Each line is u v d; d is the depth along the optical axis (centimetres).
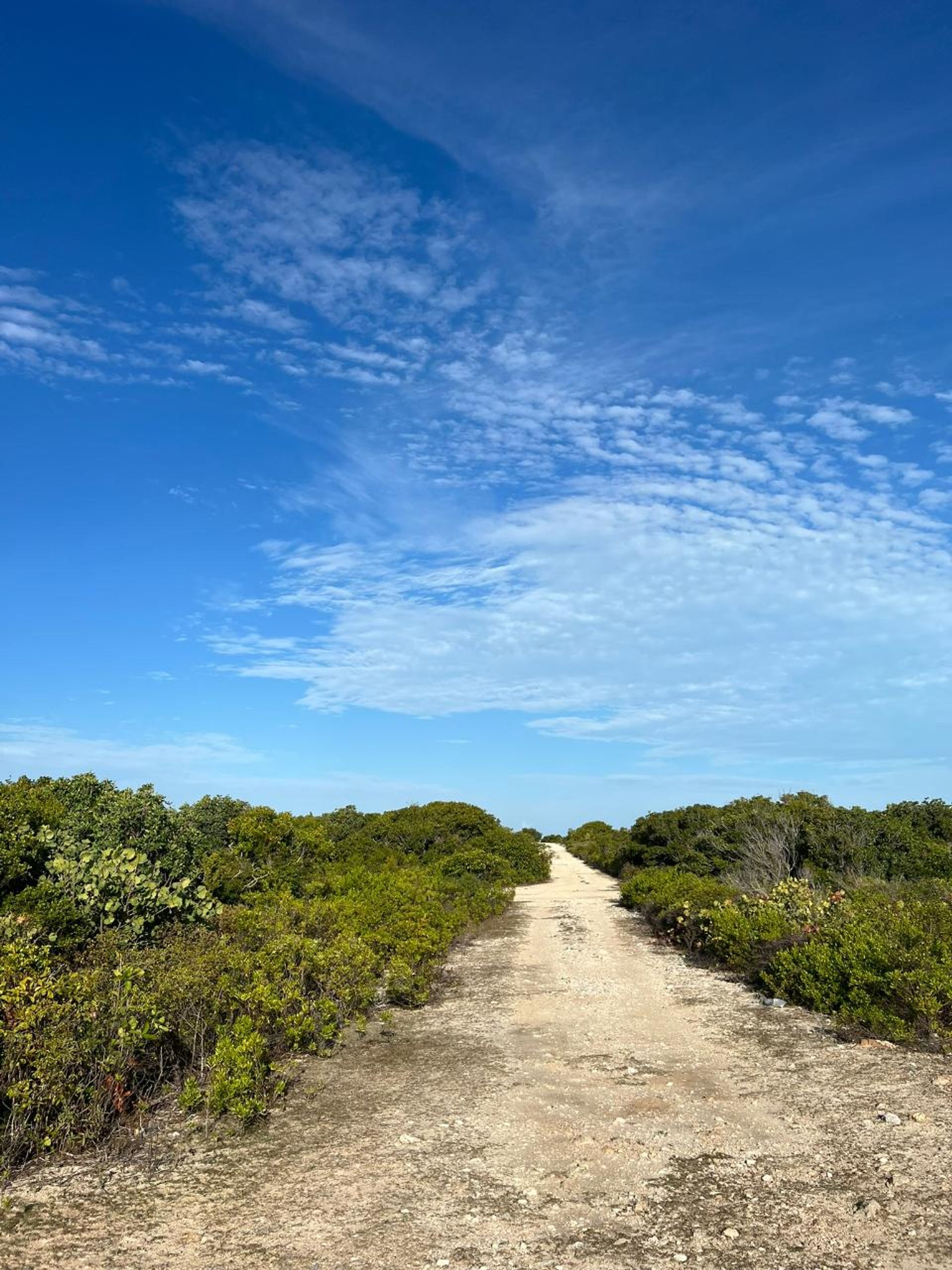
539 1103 729
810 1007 1073
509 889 2888
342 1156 607
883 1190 523
